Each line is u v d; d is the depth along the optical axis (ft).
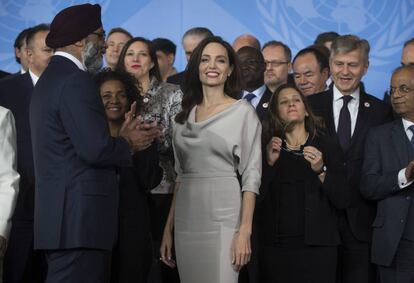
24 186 37.63
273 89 46.96
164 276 38.34
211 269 34.96
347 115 40.83
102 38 33.81
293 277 37.27
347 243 39.78
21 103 38.40
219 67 35.76
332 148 38.19
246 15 54.49
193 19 54.65
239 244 34.47
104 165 31.89
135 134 34.04
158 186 39.17
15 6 54.29
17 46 44.32
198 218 35.24
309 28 54.29
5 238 32.22
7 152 32.78
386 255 38.55
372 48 54.19
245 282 38.37
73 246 31.55
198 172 35.40
